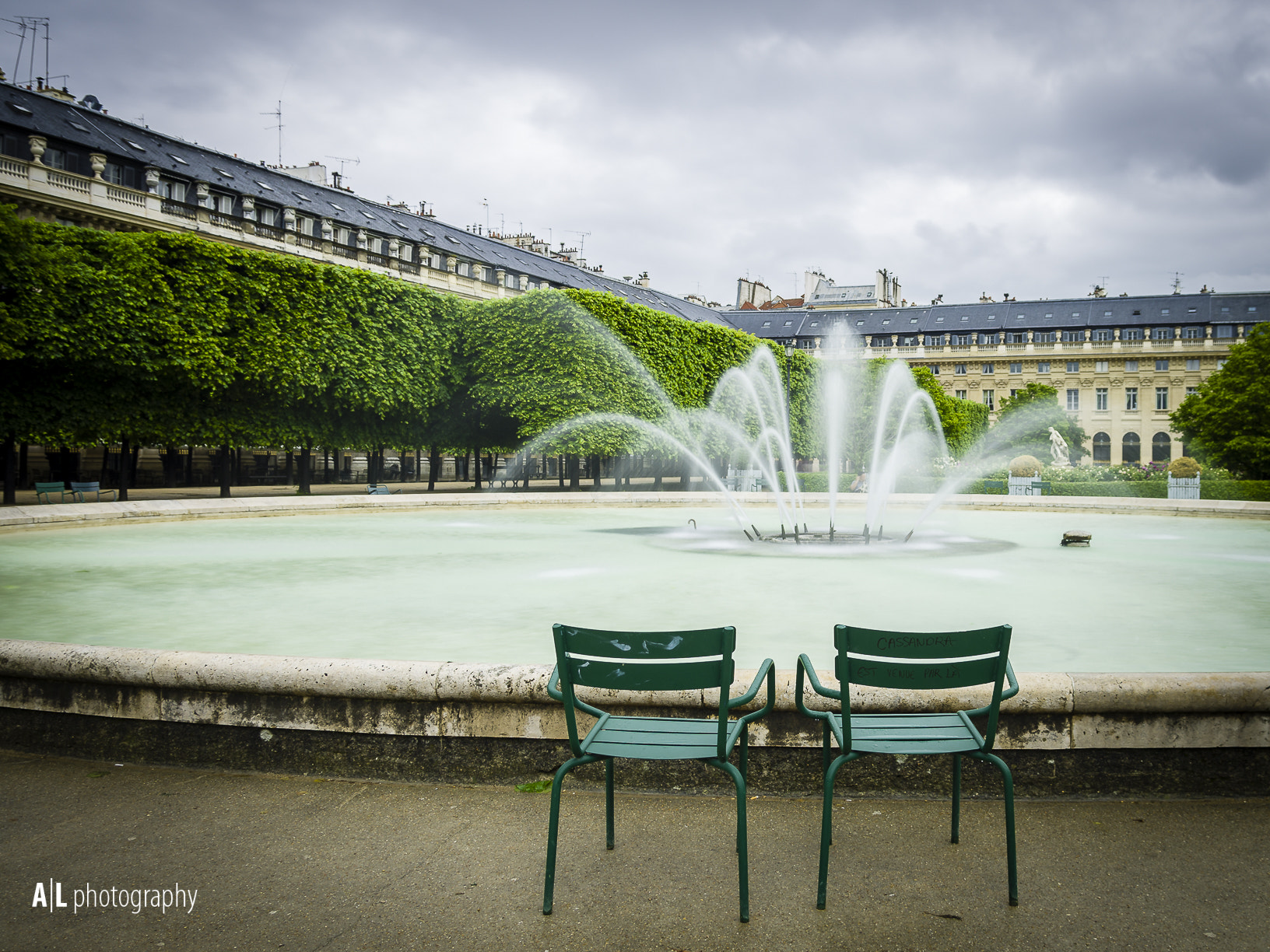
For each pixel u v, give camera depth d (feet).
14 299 73.00
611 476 165.68
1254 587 32.07
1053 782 12.74
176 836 11.63
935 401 180.65
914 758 12.84
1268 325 157.58
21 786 13.42
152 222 121.60
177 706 14.24
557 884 10.28
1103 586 32.32
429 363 104.27
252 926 9.36
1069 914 9.59
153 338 80.02
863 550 44.98
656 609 27.30
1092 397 254.68
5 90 114.11
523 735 13.35
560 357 104.99
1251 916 9.52
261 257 87.15
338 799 12.94
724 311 291.17
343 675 13.65
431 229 179.01
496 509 77.05
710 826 11.92
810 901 9.88
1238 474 158.51
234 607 27.78
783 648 21.71
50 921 9.46
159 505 60.90
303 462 94.63
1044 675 12.98
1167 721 12.69
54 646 14.88
